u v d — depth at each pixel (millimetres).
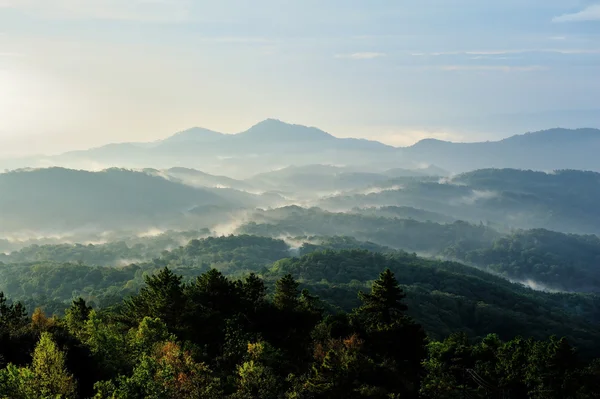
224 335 60281
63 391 38531
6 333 49500
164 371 39344
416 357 60938
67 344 49562
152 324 53344
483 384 62969
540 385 61062
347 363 49844
